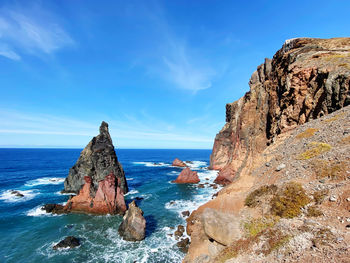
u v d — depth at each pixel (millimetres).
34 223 32156
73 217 34469
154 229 29297
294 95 33531
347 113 21234
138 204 40719
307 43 43000
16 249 24625
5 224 31781
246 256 11773
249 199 18562
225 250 13766
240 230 14977
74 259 22516
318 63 31672
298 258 9047
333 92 26078
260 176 23359
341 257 7699
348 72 24719
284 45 48844
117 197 36594
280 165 20688
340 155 15391
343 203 11172
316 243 9219
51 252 23938
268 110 47625
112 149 44344
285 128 32562
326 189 13148
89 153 44062
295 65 36062
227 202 20469
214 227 15812
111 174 37281
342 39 37594
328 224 10391
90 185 38000
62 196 48094
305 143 21953
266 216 14734
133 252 23734
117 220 33062
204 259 14750
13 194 50000
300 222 11836
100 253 23641
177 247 24484
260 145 47031
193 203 40812
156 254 23219
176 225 30469
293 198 14234
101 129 46500
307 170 16844
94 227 30609
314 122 25984
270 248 11039
